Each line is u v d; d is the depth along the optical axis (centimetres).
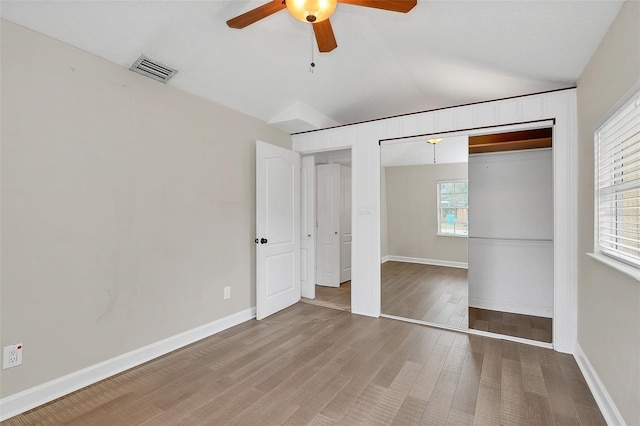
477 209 353
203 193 302
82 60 217
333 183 493
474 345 281
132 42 222
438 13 216
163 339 267
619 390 168
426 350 271
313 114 381
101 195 227
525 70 263
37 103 196
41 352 197
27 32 192
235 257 337
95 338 223
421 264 375
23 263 190
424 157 369
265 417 184
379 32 248
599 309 204
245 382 222
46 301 200
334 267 495
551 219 325
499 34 225
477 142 339
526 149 331
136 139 248
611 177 198
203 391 211
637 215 169
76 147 214
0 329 182
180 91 282
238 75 287
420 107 382
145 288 254
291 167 400
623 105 163
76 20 196
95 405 196
